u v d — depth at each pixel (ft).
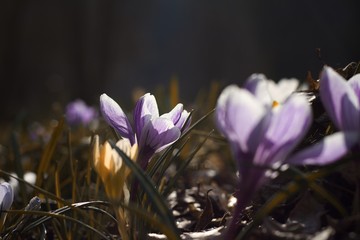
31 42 25.57
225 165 2.97
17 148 1.88
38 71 26.25
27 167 2.72
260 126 0.84
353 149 0.94
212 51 33.50
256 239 1.11
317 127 1.40
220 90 3.56
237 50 31.22
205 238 1.29
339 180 1.16
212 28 33.45
